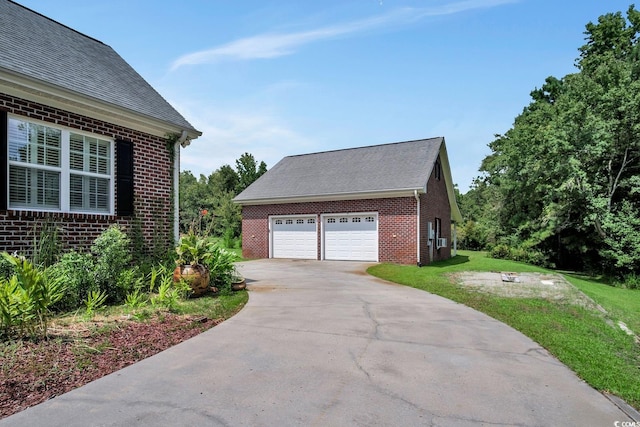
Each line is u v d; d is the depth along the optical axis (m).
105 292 7.04
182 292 7.59
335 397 3.43
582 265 21.53
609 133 16.58
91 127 8.02
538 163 19.84
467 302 7.93
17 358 4.14
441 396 3.48
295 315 6.60
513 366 4.28
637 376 4.17
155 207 9.35
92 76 8.70
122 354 4.47
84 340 4.84
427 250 17.75
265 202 19.83
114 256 7.25
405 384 3.74
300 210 18.98
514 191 25.33
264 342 5.04
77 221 7.67
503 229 26.70
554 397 3.50
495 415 3.14
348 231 17.94
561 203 19.00
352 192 17.38
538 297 8.99
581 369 4.21
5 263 5.96
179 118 10.05
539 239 21.98
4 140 6.56
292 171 21.83
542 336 5.48
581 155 17.31
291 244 19.38
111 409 3.16
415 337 5.35
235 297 8.05
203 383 3.71
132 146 8.85
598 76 18.53
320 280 11.33
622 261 15.96
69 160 7.69
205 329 5.66
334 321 6.20
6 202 6.58
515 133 25.69
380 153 20.88
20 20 8.82
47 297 4.91
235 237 30.11
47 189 7.35
